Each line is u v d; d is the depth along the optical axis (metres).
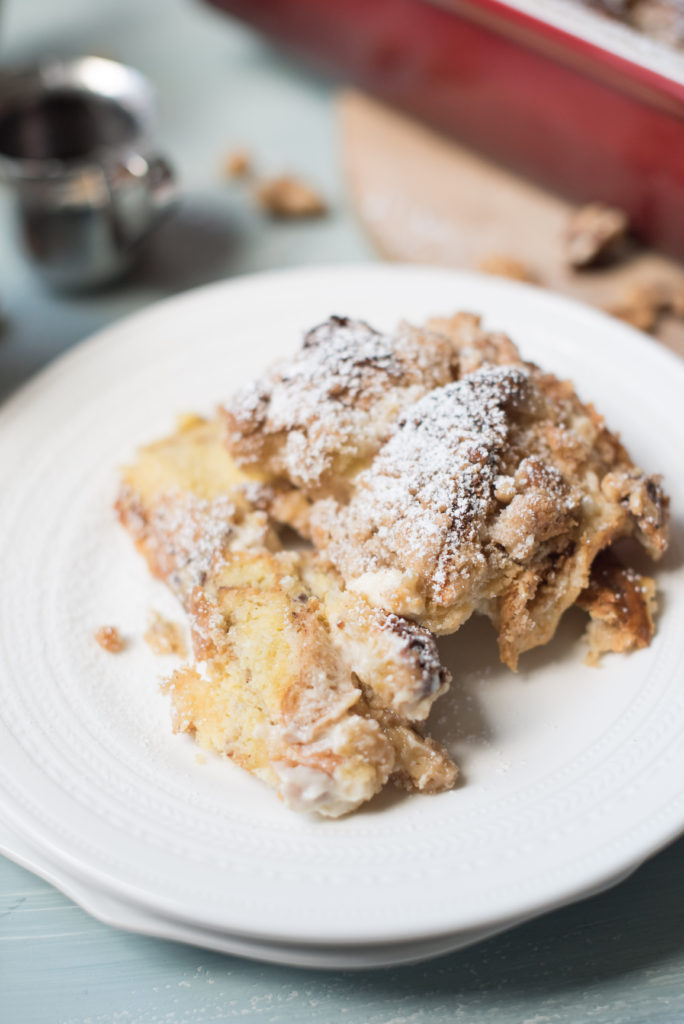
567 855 0.35
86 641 0.40
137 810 0.36
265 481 0.41
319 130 0.60
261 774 0.37
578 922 0.37
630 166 0.51
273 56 0.63
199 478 0.42
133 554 0.42
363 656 0.37
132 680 0.39
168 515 0.41
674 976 0.36
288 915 0.34
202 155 0.59
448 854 0.35
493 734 0.38
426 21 0.53
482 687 0.39
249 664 0.38
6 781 0.37
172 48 0.64
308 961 0.35
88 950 0.37
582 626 0.40
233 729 0.37
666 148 0.49
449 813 0.36
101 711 0.39
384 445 0.39
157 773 0.37
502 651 0.38
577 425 0.40
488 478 0.38
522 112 0.52
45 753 0.37
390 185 0.56
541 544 0.38
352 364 0.40
